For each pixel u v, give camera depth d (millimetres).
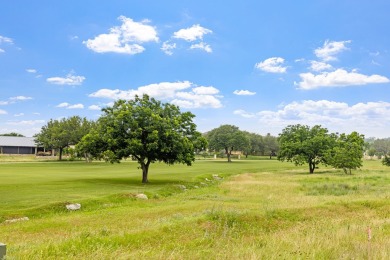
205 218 16266
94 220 19828
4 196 28734
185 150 48031
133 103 49281
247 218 17047
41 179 44469
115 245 11219
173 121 48031
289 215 18875
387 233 13891
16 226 18531
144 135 46750
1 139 132875
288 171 76875
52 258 9320
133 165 90500
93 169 71625
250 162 124812
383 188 37219
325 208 21422
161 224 15000
